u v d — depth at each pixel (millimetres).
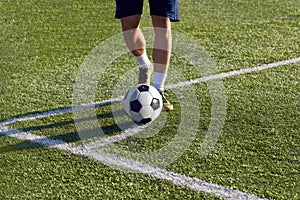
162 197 3793
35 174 4117
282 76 5914
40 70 6258
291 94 5449
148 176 4066
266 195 3801
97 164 4238
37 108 5246
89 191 3881
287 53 6633
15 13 8734
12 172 4148
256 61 6391
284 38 7211
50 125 4895
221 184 3943
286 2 9039
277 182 3957
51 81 5910
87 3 9148
